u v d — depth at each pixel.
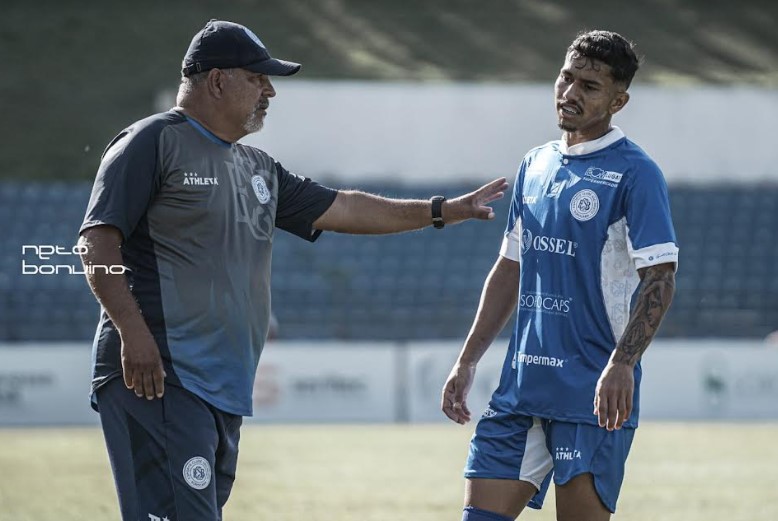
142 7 130.38
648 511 31.80
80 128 108.69
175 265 16.88
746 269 94.12
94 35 123.50
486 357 66.81
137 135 16.77
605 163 17.59
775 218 97.00
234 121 17.39
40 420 66.50
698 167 100.12
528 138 99.88
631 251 17.20
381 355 68.50
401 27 129.62
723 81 119.81
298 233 19.02
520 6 135.88
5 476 39.97
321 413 67.94
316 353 68.06
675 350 68.69
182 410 16.66
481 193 19.09
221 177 17.17
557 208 17.75
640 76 119.88
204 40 17.31
